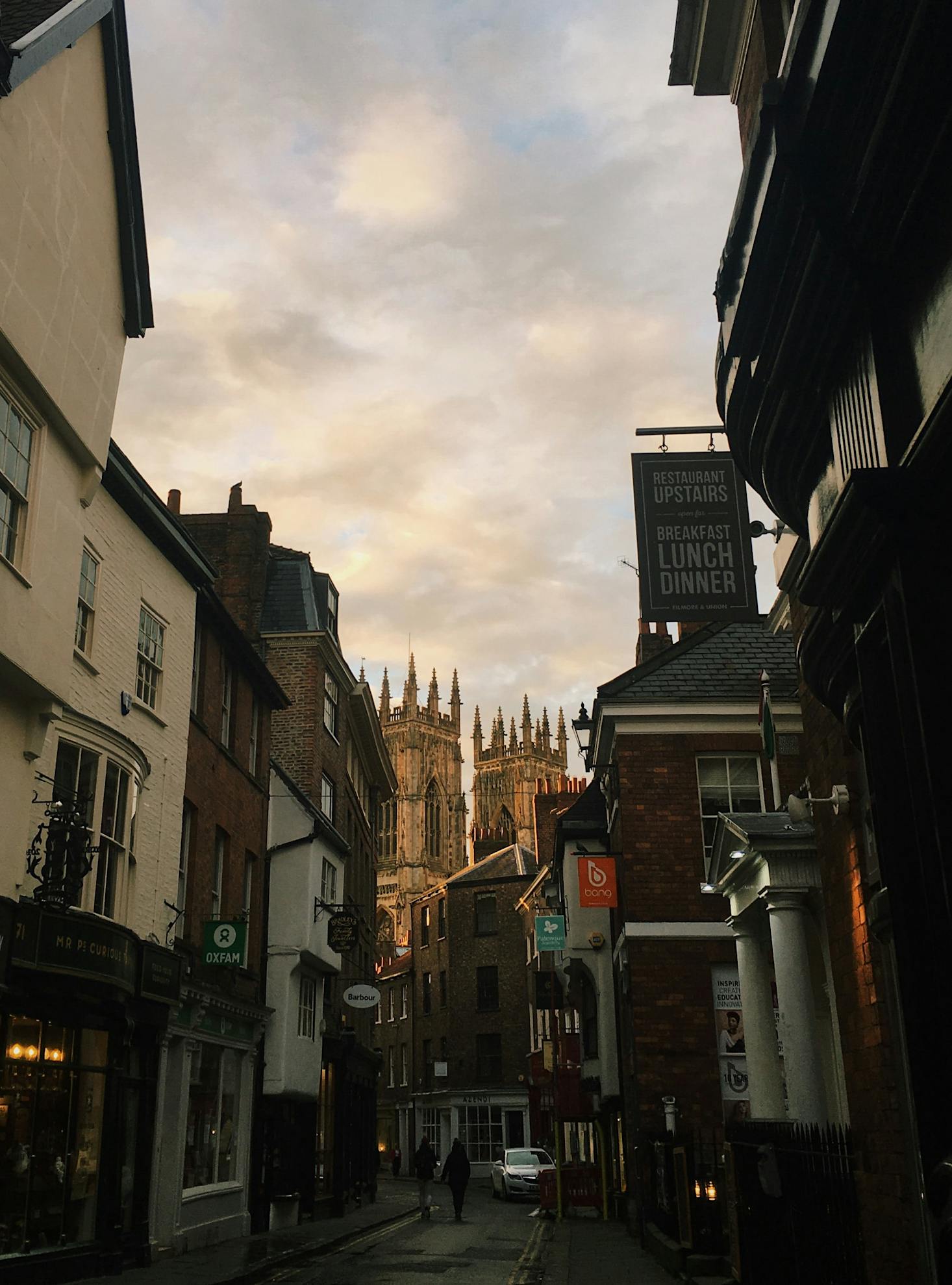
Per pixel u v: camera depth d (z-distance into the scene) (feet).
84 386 42.75
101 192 44.57
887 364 16.31
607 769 80.84
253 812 75.82
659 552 33.81
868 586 16.90
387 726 397.39
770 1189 29.99
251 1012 69.56
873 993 23.09
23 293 37.63
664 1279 45.78
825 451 20.83
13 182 36.94
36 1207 42.98
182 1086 57.72
